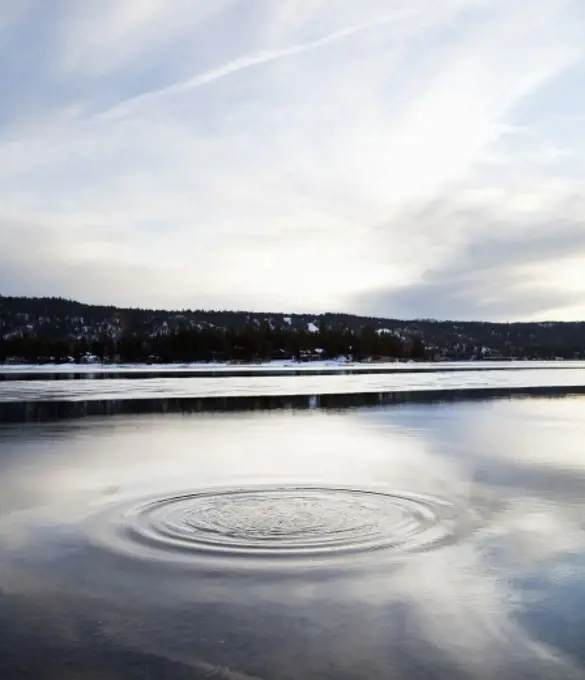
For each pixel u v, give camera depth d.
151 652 7.03
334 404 38.75
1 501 13.50
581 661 6.87
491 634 7.48
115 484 15.16
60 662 6.81
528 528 11.52
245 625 7.65
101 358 155.75
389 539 10.80
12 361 149.38
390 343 195.00
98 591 8.63
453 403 39.88
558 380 73.69
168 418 30.17
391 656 6.96
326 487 14.78
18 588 8.75
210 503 13.22
